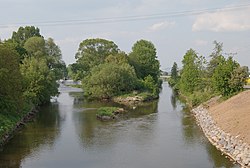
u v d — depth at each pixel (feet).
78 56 397.60
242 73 185.26
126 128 152.46
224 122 133.28
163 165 98.78
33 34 376.48
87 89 297.12
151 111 208.64
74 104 247.70
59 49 324.19
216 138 124.06
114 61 331.98
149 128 151.53
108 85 282.56
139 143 124.57
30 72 216.54
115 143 125.18
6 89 145.69
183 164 99.25
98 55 391.24
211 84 221.05
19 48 272.92
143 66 369.71
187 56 281.13
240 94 170.50
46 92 228.43
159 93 357.61
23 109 175.32
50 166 99.60
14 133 142.20
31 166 99.45
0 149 117.60
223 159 102.47
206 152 110.63
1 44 153.07
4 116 146.72
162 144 122.42
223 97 185.06
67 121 171.94
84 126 158.20
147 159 104.88
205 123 151.33
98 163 101.91
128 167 97.81
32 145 122.72
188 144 121.60
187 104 241.14
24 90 201.67
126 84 290.97
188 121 169.07
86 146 121.29
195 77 269.23
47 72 234.79
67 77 613.52
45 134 140.97
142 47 379.14
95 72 301.22
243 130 111.55
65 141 128.77
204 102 205.87
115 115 191.31
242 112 133.59
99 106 235.61
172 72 536.42
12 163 102.01
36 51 305.32
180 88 325.83
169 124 161.07
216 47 252.83
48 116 188.34
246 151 97.09
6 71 137.28
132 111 209.46
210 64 248.93
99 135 138.62
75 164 101.24
